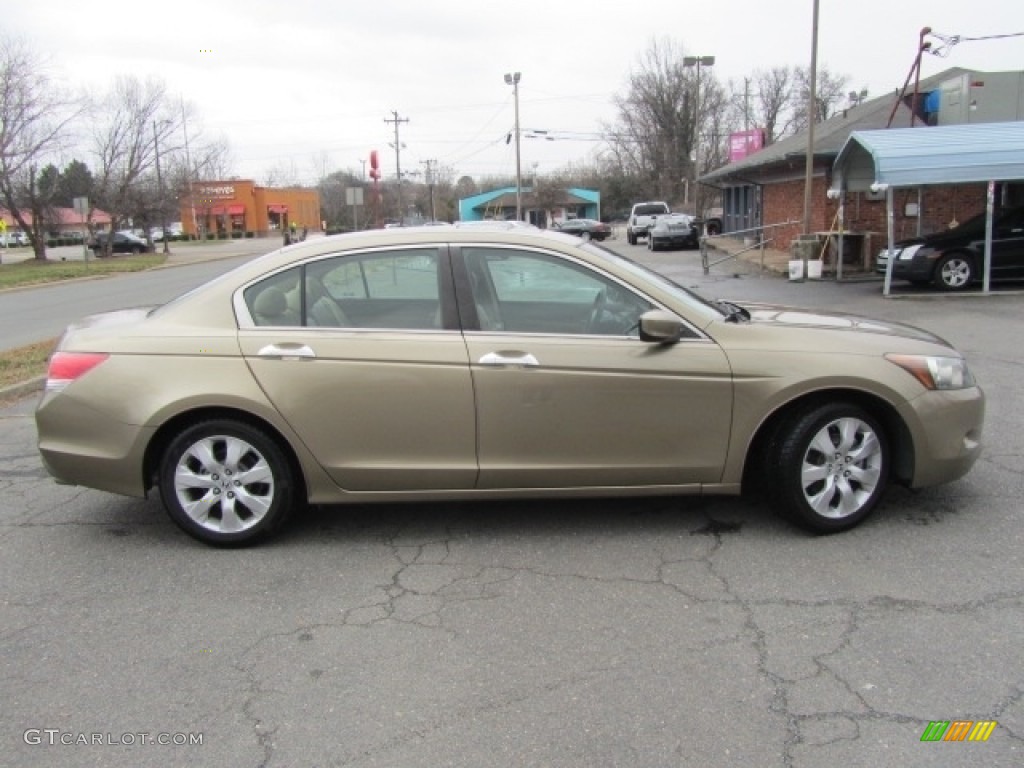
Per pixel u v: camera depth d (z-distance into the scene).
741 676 3.09
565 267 4.27
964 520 4.44
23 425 7.35
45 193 45.59
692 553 4.16
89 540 4.58
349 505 4.93
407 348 4.16
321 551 4.32
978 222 15.03
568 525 4.55
